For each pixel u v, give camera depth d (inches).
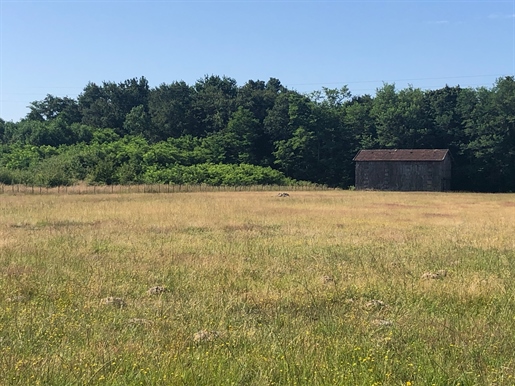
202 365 289.1
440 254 697.0
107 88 5236.2
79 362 296.2
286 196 2121.1
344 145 3932.1
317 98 4392.2
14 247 710.5
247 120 3956.7
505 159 3435.0
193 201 1653.5
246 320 389.1
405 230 981.2
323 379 275.0
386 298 461.4
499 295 467.8
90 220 1110.4
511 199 2137.1
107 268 576.7
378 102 4106.8
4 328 364.8
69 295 455.8
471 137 3649.1
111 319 388.2
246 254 690.8
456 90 3961.6
